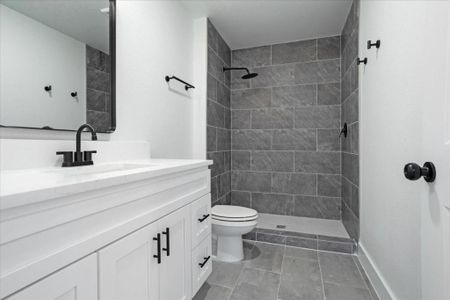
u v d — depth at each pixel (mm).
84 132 1162
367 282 1587
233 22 2420
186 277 1099
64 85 1072
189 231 1132
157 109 1737
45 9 1003
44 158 967
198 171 1247
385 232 1339
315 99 2754
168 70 1884
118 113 1371
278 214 2885
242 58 3000
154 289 865
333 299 1411
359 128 1866
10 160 858
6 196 423
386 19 1307
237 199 3004
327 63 2719
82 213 586
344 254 2010
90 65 1194
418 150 969
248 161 2990
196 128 2314
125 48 1424
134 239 761
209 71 2365
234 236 1916
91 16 1203
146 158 1525
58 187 513
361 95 1814
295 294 1458
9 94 876
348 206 2285
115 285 684
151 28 1667
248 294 1459
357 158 1927
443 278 674
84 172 998
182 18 2109
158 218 891
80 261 580
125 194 733
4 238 436
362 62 1744
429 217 756
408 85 1060
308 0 2055
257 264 1840
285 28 2547
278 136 2887
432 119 747
